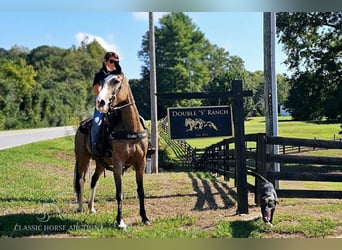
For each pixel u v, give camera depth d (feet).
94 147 21.04
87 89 215.92
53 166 52.65
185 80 212.43
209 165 53.62
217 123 23.39
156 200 28.43
